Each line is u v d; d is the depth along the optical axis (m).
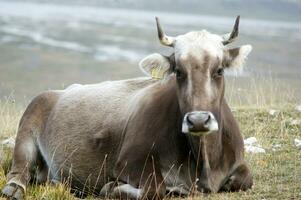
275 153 46.19
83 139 41.41
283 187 37.06
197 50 34.81
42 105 44.88
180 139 36.31
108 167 39.81
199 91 33.84
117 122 40.12
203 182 36.06
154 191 35.53
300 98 64.88
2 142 51.41
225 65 35.94
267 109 58.38
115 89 43.00
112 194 37.22
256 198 35.12
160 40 36.25
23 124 44.03
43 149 43.72
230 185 37.22
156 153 36.59
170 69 36.62
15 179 40.38
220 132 35.84
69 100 44.06
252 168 41.91
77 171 41.25
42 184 41.28
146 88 40.91
